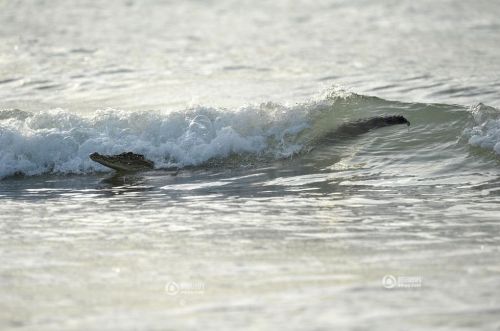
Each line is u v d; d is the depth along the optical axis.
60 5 131.75
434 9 124.50
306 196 43.03
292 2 137.00
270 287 28.86
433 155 49.19
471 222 37.22
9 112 58.00
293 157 50.88
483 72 74.50
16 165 50.88
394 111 54.53
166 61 84.81
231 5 133.88
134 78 76.00
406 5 129.75
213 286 29.11
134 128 53.66
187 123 53.38
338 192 43.66
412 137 51.44
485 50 87.69
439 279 29.33
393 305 26.75
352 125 53.28
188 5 133.75
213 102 64.62
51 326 25.70
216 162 51.06
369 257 32.25
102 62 84.25
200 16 122.06
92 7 130.25
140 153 51.88
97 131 53.50
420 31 104.19
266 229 36.78
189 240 35.22
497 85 68.19
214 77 76.00
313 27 110.06
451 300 27.09
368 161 49.28
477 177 45.62
